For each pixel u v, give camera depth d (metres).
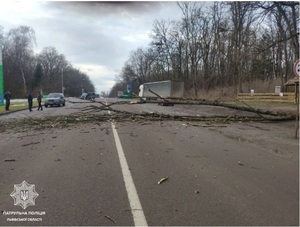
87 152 9.56
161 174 7.04
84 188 6.06
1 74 33.84
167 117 19.12
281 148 10.25
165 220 4.61
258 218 4.67
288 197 5.56
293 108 25.34
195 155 9.12
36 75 120.00
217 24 58.16
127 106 39.84
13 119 20.66
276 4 20.83
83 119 18.89
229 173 7.14
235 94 43.25
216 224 4.47
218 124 17.23
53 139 12.22
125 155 9.09
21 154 9.34
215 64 60.50
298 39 24.44
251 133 13.78
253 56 21.42
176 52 76.19
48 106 41.38
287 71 47.06
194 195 5.66
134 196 5.61
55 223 4.55
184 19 65.44
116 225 4.47
